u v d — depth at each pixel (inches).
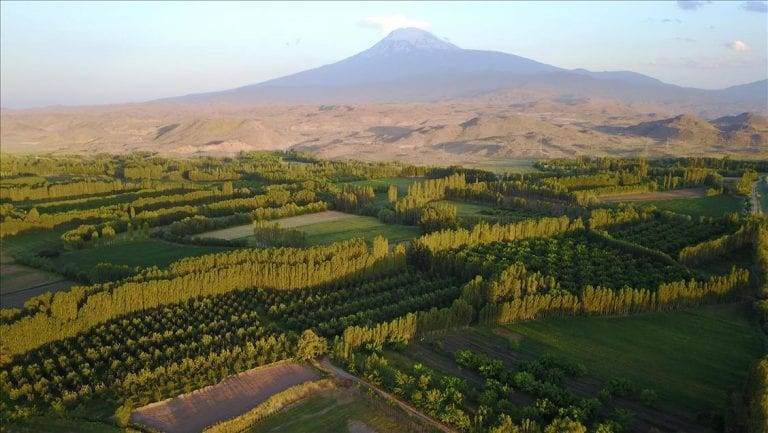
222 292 5226.4
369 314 4623.5
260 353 4079.7
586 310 4756.4
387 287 5403.5
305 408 3476.9
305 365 3976.4
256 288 5369.1
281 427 3292.3
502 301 4822.8
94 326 4566.9
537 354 4170.8
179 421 3341.5
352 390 3656.5
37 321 4212.6
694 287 4884.4
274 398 3501.5
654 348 4244.6
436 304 4911.4
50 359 3939.5
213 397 3587.6
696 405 3518.7
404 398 3560.5
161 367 3774.6
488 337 4443.9
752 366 3351.4
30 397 3553.2
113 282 5167.3
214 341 4266.7
